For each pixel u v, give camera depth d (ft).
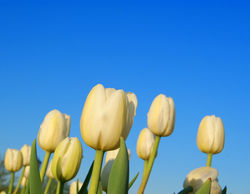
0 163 8.58
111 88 2.31
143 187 3.00
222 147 3.22
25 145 4.71
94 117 2.26
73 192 3.21
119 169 2.19
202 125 3.25
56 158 2.52
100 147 2.27
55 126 2.89
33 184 2.38
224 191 2.70
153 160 3.07
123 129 2.27
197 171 2.71
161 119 3.12
